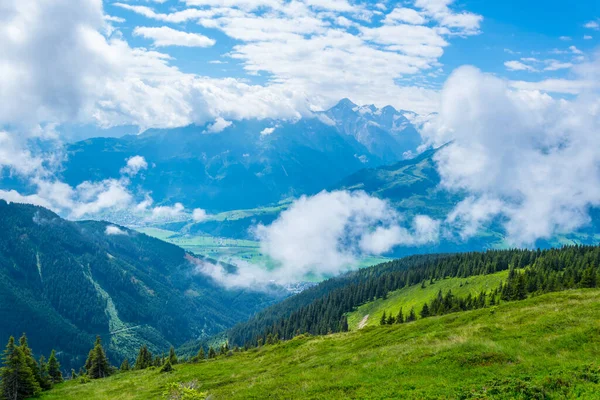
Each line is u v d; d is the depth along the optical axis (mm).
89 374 99500
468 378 31266
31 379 68438
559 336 37031
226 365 74938
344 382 36781
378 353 47281
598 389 24734
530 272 150250
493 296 138625
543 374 28859
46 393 71688
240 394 40594
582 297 55281
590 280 116438
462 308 130625
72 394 69625
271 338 135625
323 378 40562
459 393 28016
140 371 94438
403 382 33125
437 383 31188
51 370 94938
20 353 67688
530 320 46312
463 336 44938
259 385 43125
